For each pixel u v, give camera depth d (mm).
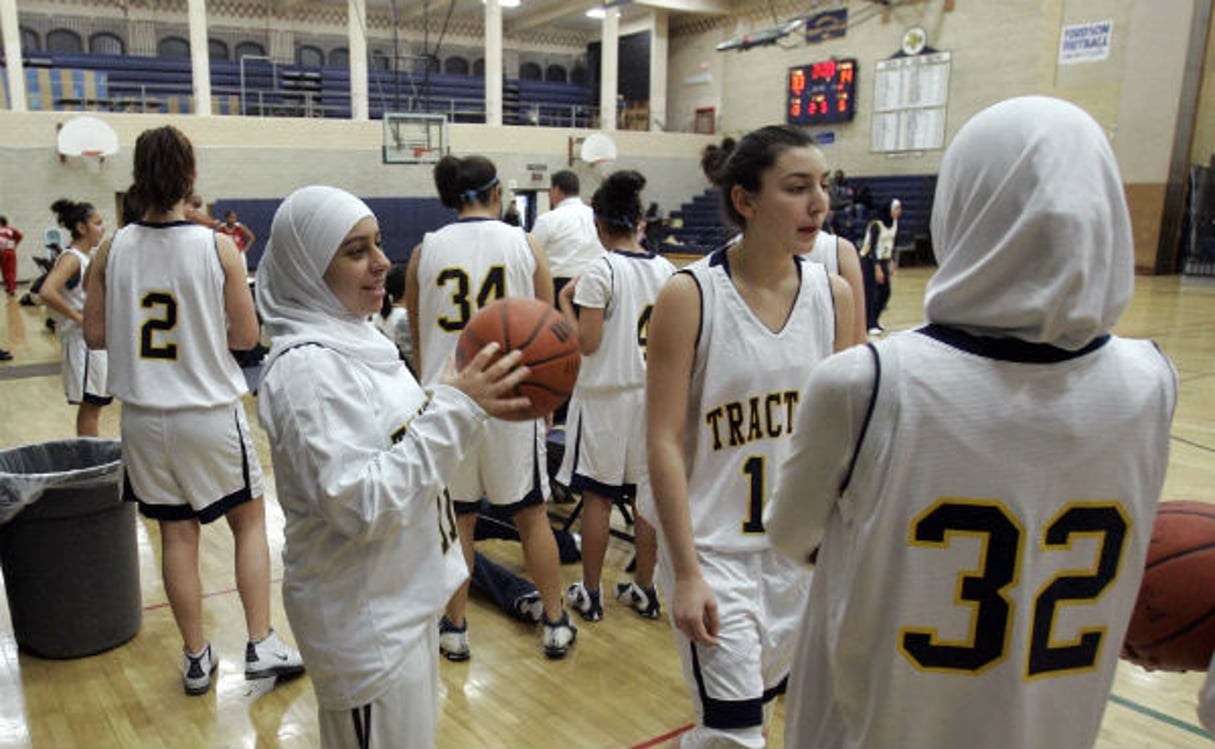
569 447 2965
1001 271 824
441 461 1274
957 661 913
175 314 2375
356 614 1350
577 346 1444
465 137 16875
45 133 13305
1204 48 12953
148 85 15758
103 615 2723
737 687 1475
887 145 16734
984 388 854
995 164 834
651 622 2969
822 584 1015
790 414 1583
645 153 19109
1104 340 896
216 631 2891
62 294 4398
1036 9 14188
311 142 15367
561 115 20922
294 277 1403
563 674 2607
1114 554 915
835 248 2348
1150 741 2244
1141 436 884
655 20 19812
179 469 2418
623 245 2844
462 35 21547
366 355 1375
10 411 5977
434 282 2623
